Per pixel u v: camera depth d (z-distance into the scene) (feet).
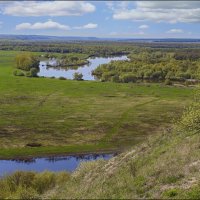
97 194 63.41
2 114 245.24
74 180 87.66
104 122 234.17
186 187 63.82
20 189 83.56
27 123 225.15
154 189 64.13
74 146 186.39
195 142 90.12
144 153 94.63
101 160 102.32
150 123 236.22
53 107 272.92
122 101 305.12
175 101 310.24
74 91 344.90
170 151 88.48
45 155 172.96
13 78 413.80
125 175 75.25
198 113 97.30
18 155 171.32
